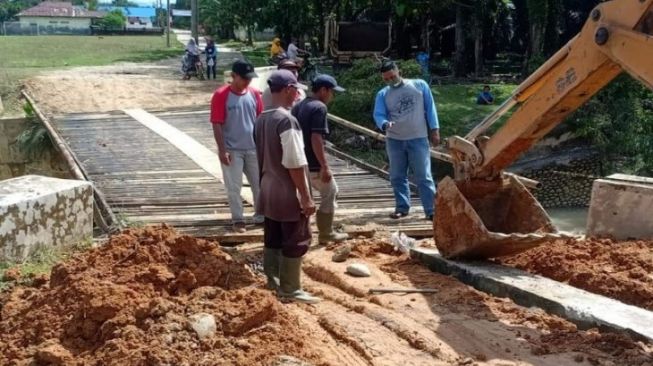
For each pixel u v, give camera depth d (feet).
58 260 23.13
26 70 92.68
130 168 40.60
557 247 23.67
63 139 48.85
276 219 19.63
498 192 23.70
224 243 27.78
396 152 30.27
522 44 110.73
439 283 21.93
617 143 67.77
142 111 61.21
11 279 20.99
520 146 21.76
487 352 16.57
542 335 17.60
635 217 25.95
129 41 187.11
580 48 18.63
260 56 130.72
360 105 70.54
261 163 19.83
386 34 91.15
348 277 22.45
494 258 23.77
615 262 22.48
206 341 15.39
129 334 15.48
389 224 29.99
